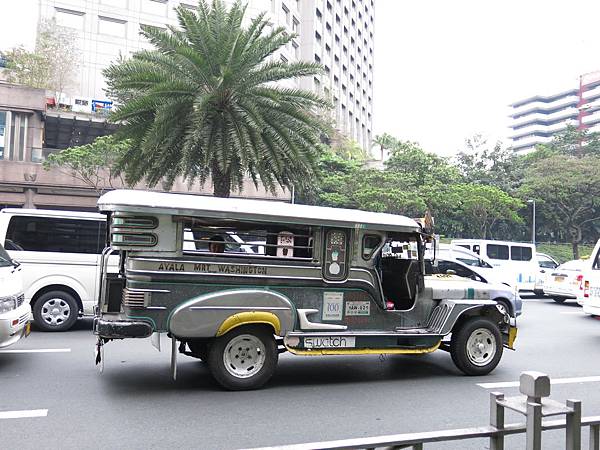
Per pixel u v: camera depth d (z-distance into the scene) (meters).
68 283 10.09
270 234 6.67
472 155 60.53
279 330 6.49
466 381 7.18
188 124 16.30
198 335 6.15
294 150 16.70
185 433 4.91
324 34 66.62
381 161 62.38
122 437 4.77
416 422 5.40
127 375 6.94
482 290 7.85
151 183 18.08
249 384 6.39
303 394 6.34
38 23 40.66
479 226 46.19
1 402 5.71
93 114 36.47
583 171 51.53
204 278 6.26
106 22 43.38
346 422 5.34
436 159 48.06
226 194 17.36
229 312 6.26
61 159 28.53
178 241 6.21
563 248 57.53
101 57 42.94
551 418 5.38
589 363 8.45
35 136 33.03
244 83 16.56
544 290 17.50
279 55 49.66
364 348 6.89
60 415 5.33
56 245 10.16
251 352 6.48
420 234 7.41
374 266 7.13
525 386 2.72
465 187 43.62
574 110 134.88
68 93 41.00
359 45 83.69
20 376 6.77
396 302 7.67
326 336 6.68
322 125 18.12
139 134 16.80
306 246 6.79
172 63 16.25
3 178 31.31
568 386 7.01
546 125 145.88
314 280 6.75
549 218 54.31
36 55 37.25
